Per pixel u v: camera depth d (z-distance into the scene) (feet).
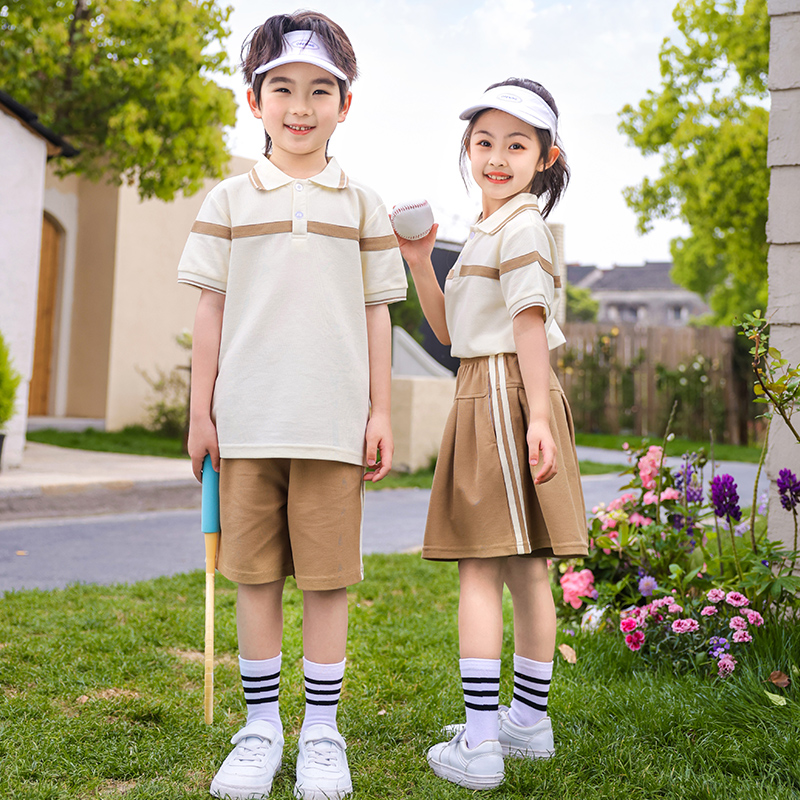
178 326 37.70
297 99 5.72
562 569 9.98
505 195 6.30
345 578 5.59
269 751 5.50
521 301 5.72
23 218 21.53
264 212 5.70
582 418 45.96
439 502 6.03
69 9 27.84
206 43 29.81
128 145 29.68
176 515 19.31
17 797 5.17
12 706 6.67
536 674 6.05
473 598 5.84
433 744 6.23
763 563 8.27
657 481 9.63
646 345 44.80
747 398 42.68
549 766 5.73
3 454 21.15
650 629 8.13
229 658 8.36
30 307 21.83
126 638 8.61
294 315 5.59
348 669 8.07
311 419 5.50
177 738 6.15
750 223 41.27
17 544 14.73
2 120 20.95
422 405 27.04
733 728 6.24
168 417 34.63
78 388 36.60
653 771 5.67
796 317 8.73
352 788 5.43
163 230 37.06
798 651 7.47
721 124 41.16
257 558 5.57
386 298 6.01
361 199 6.00
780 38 8.89
